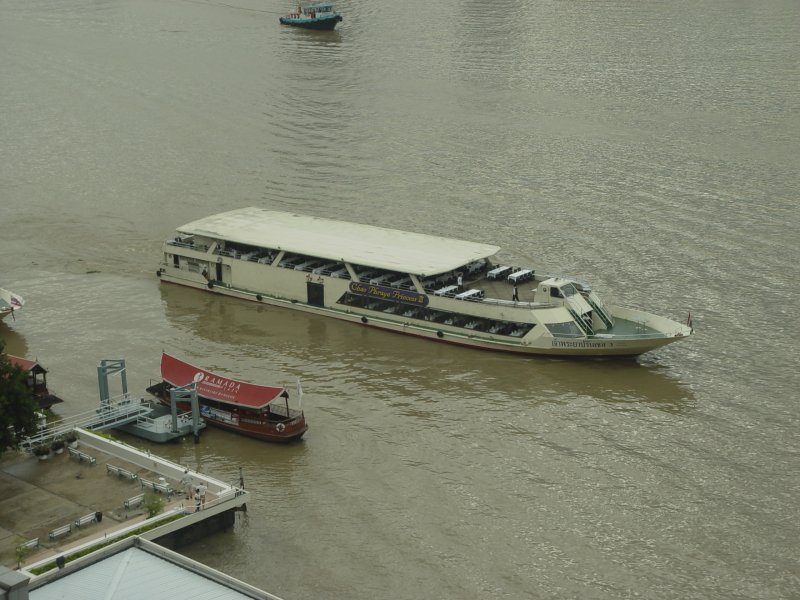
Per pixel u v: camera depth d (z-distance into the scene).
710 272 117.00
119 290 121.94
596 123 173.12
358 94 194.12
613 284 115.12
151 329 111.25
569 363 102.50
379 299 111.94
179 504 72.81
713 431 86.75
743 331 104.12
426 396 95.12
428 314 109.31
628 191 142.38
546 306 104.00
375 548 71.38
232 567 69.50
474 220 134.50
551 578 67.94
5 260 129.38
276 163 158.50
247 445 86.12
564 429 88.00
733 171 148.38
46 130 177.00
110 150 166.75
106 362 91.44
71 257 130.62
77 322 112.50
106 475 77.44
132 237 136.38
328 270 116.31
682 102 183.12
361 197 143.75
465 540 72.06
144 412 89.12
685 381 96.19
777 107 178.12
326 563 69.81
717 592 66.44
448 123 175.38
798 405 90.31
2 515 71.88
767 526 73.12
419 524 74.06
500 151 160.75
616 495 77.31
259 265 118.94
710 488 78.00
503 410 91.94
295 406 92.88
